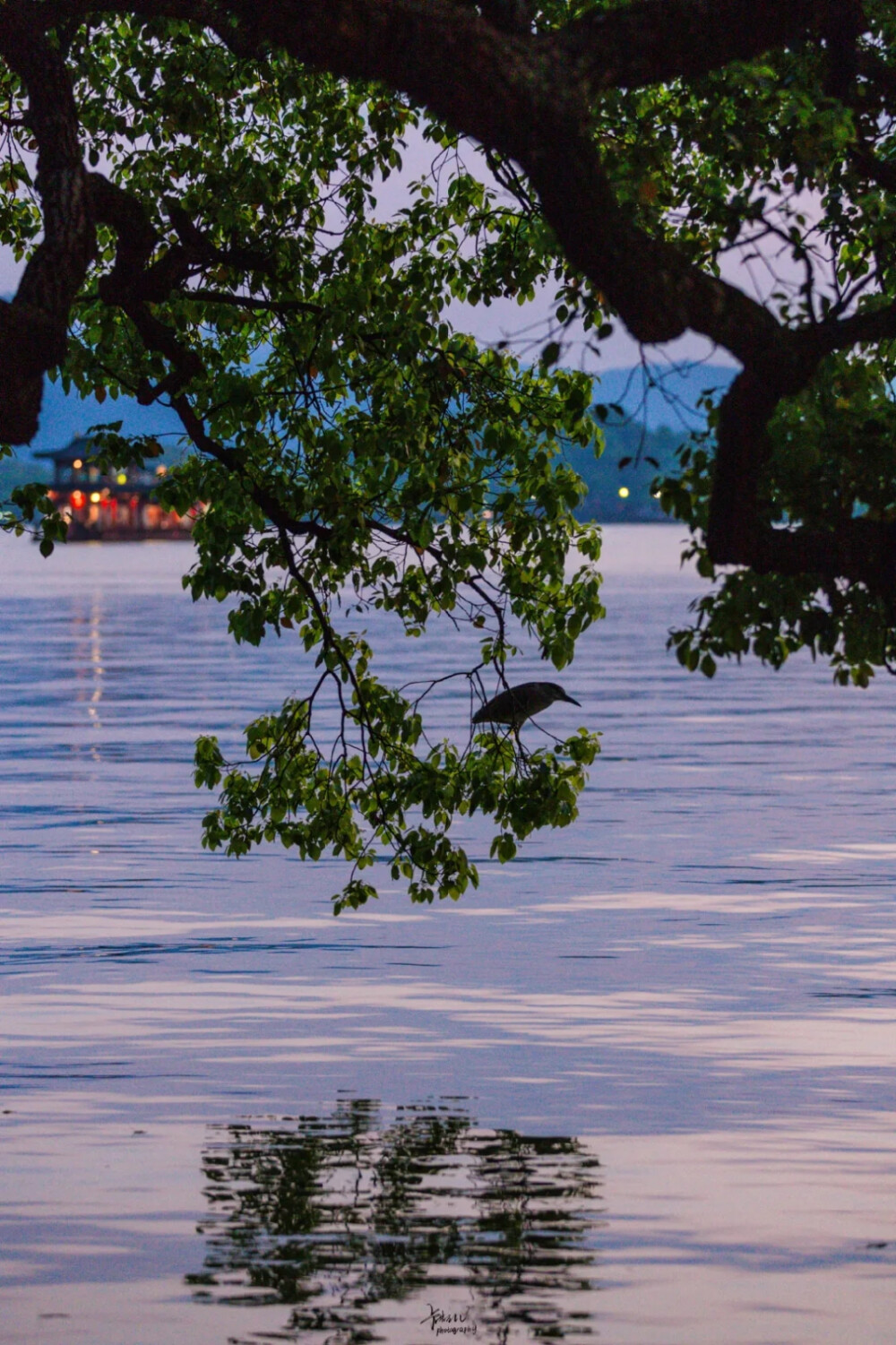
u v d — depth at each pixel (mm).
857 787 89250
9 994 46594
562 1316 25109
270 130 35969
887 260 28000
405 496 33344
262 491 33969
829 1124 34969
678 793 86938
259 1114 35719
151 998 46125
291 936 54375
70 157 26016
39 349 24656
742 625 23828
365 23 22141
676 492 23359
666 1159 32750
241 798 37719
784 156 28703
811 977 48844
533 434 33594
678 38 23734
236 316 33781
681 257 22141
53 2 26953
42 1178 31453
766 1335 24312
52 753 100938
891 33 28453
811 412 24578
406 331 32094
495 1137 34125
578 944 53406
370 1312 25344
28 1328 24578
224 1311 25344
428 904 59656
